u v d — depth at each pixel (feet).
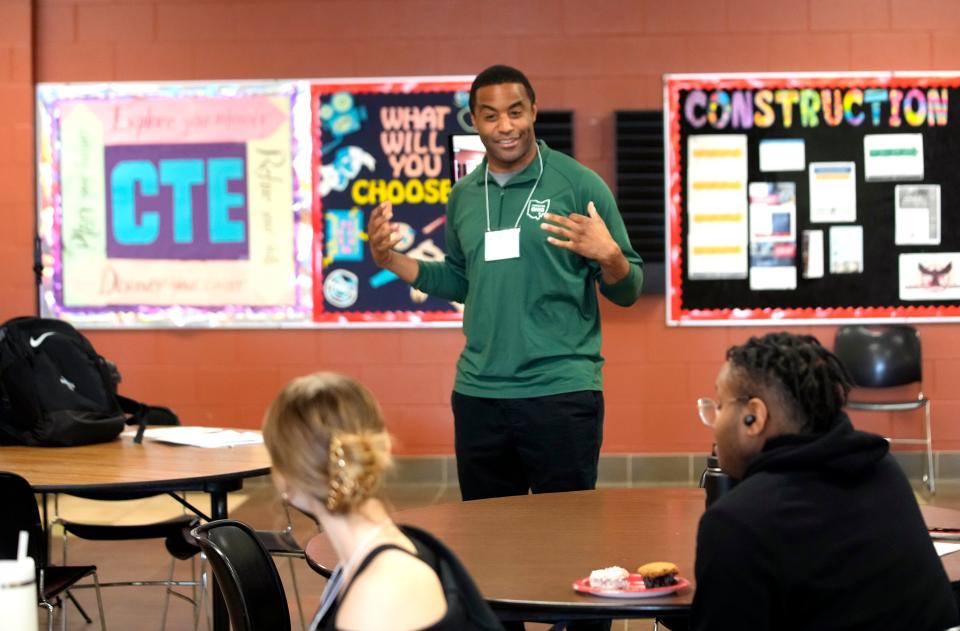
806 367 6.12
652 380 23.25
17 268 23.40
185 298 23.44
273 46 23.18
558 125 22.88
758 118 22.91
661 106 23.00
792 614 5.82
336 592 5.00
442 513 9.04
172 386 23.52
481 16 23.08
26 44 23.09
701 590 5.86
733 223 22.95
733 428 6.25
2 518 10.07
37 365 12.30
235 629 7.81
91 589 16.26
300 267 23.32
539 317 11.18
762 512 5.81
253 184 23.27
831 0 22.86
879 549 5.89
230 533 8.00
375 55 23.11
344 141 23.17
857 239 22.99
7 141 23.27
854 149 22.93
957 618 6.17
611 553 7.61
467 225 11.60
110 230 23.43
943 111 22.91
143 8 23.26
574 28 23.02
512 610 6.44
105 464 11.02
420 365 23.43
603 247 10.43
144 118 23.31
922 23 22.85
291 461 4.90
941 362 23.13
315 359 23.45
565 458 10.99
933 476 23.12
